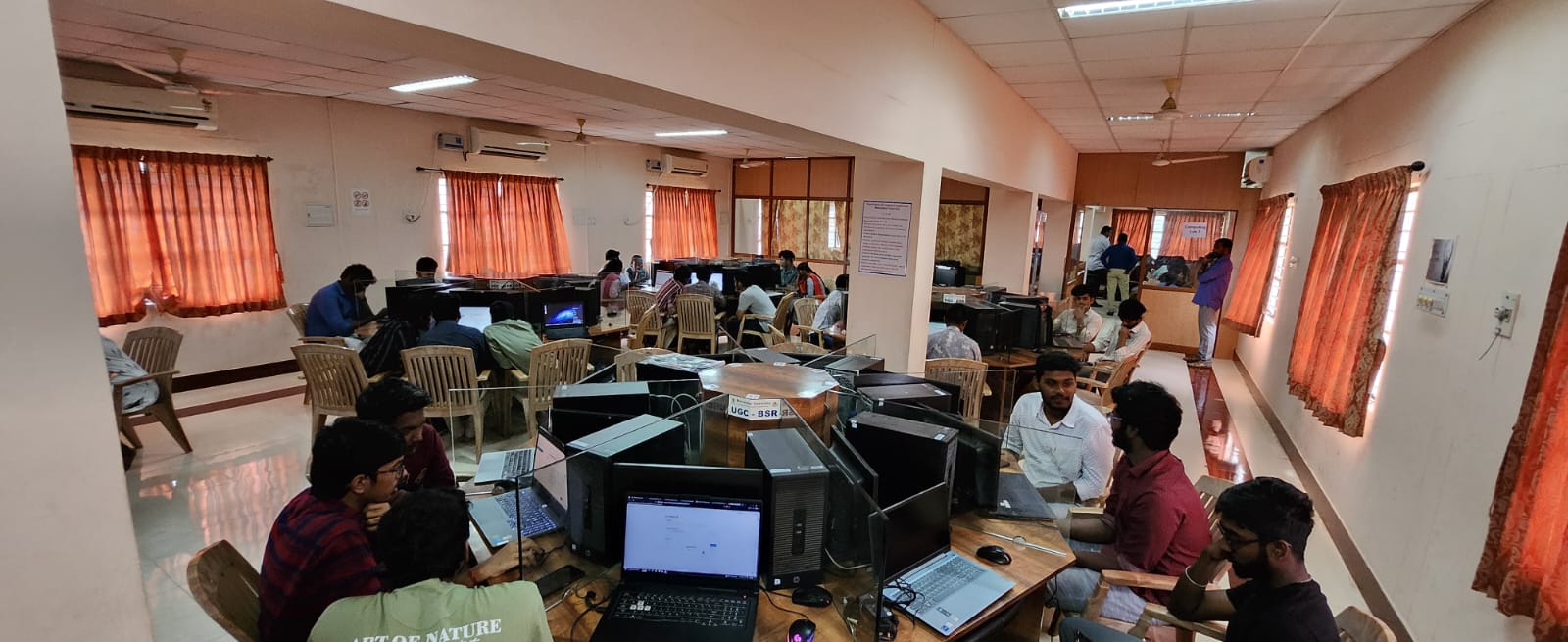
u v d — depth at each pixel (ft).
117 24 10.76
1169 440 7.42
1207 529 7.43
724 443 6.72
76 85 13.85
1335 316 12.42
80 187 14.79
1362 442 10.97
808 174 33.68
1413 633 8.11
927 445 6.20
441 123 22.20
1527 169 7.15
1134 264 27.27
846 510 5.44
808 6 8.56
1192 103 17.01
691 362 8.43
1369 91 13.61
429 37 4.61
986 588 5.86
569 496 5.81
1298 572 5.28
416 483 7.66
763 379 7.27
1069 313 18.44
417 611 4.35
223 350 17.85
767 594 5.55
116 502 2.53
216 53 13.01
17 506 2.26
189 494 11.43
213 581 5.35
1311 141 18.49
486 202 23.90
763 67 7.82
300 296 19.17
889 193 12.78
